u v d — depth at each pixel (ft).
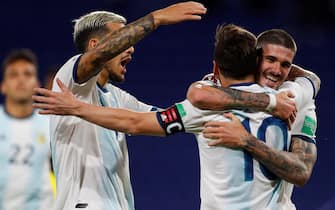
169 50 106.01
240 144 39.52
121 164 46.37
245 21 115.55
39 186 58.03
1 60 97.91
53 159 45.85
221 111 40.52
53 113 40.93
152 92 96.17
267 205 40.45
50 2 109.60
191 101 40.32
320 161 84.02
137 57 103.71
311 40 111.04
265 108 40.40
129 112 41.01
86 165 44.80
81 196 44.42
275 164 39.73
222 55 40.96
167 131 40.86
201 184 41.50
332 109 93.35
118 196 45.83
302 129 42.70
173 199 79.25
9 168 57.31
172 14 42.27
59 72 43.62
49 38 103.71
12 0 108.88
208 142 40.70
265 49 41.78
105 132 45.47
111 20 46.60
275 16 117.50
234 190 40.09
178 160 83.51
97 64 41.98
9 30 104.32
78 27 47.14
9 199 57.36
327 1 116.26
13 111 58.54
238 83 41.16
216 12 116.57
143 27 41.88
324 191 79.56
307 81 44.24
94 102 45.32
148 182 81.05
